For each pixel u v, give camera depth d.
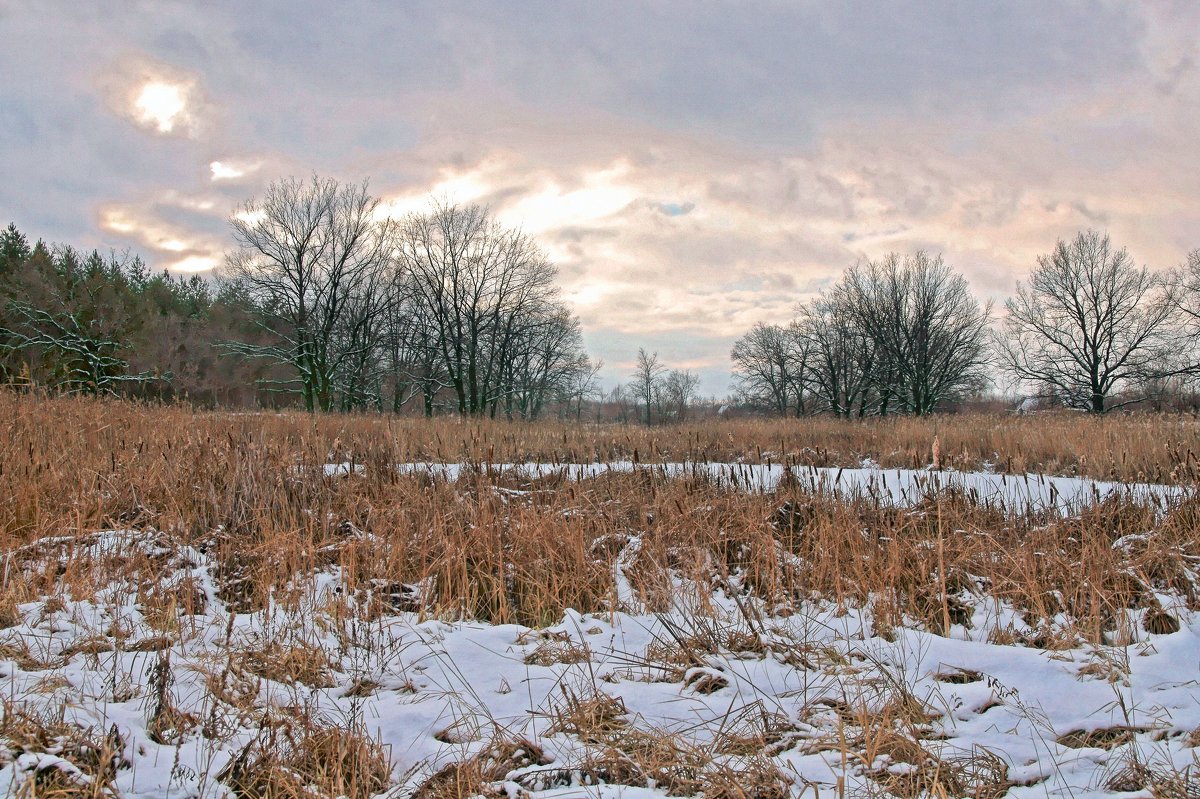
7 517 6.05
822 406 63.22
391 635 4.75
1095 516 6.75
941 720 3.77
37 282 34.94
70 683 3.72
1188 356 40.00
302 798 2.95
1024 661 4.45
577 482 8.38
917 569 5.88
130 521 6.45
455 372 41.62
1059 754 3.38
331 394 39.00
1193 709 3.75
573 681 4.15
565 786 3.12
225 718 3.54
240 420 13.62
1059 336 44.19
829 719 3.74
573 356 57.91
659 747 3.36
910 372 48.91
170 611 4.73
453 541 5.98
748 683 4.17
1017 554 5.97
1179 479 7.82
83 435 8.93
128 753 3.12
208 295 56.12
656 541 6.30
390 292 42.69
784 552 6.32
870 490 7.96
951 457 11.11
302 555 5.70
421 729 3.60
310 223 37.06
